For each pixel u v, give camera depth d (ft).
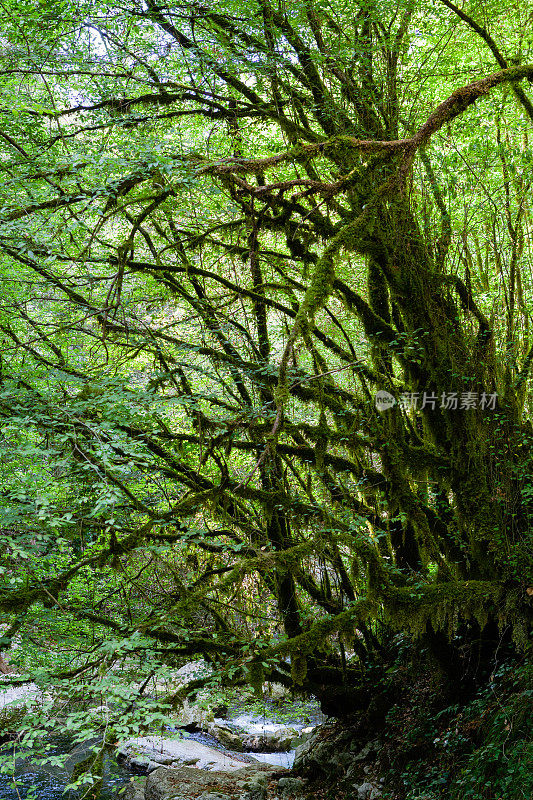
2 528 16.35
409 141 19.06
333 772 28.60
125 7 22.43
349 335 31.07
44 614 19.51
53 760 13.46
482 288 24.57
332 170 24.77
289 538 27.30
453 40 27.35
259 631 26.37
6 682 15.76
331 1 23.99
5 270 18.85
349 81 25.30
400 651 29.17
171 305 27.09
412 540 29.04
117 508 21.12
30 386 19.81
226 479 23.71
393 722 27.91
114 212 19.58
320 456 24.22
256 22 22.21
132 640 15.85
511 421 23.15
